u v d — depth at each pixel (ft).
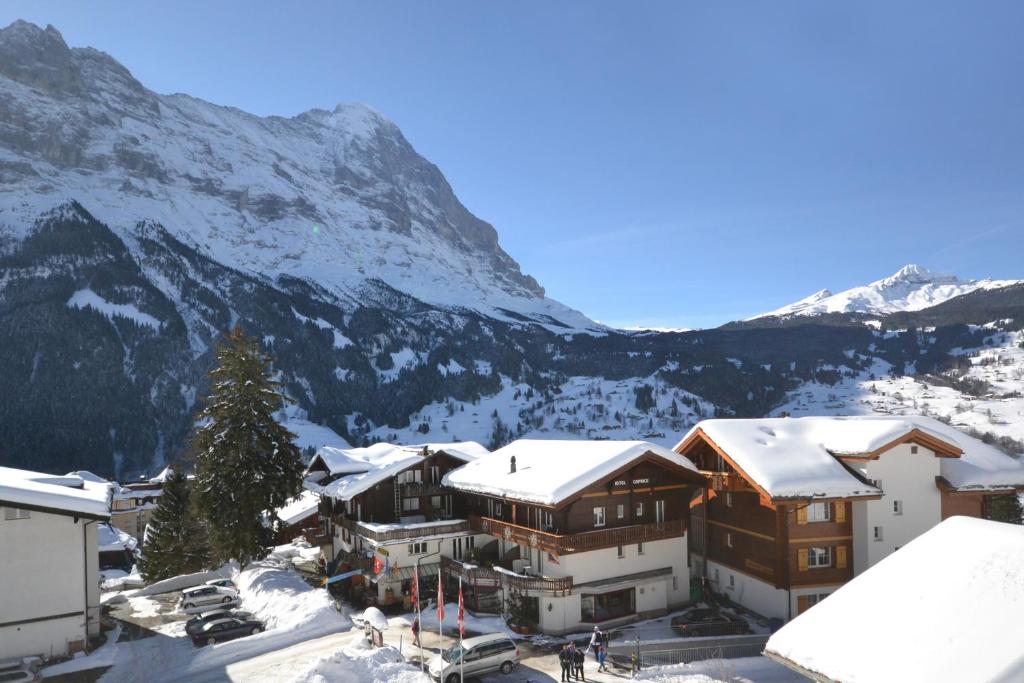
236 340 176.76
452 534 158.51
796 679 104.37
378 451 213.05
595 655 115.24
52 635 116.47
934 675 53.11
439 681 101.96
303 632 127.95
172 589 182.39
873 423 145.07
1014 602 57.36
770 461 136.77
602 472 135.44
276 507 175.52
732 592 149.07
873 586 69.77
